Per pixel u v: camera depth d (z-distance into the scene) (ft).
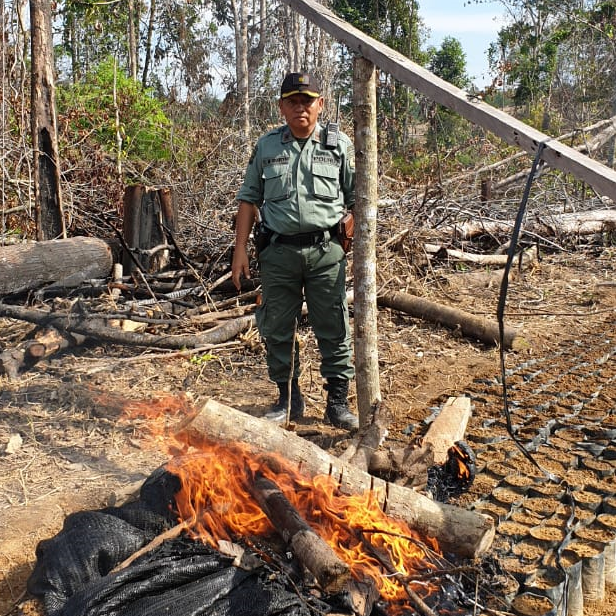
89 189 27.89
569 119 71.77
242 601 7.61
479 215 32.27
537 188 39.37
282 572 8.09
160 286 21.03
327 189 13.10
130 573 7.59
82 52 66.64
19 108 25.52
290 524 8.22
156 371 17.06
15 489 11.42
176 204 22.95
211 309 20.77
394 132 70.13
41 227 22.50
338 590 7.59
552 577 9.39
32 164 23.75
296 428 14.07
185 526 8.71
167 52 73.36
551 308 24.41
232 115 55.36
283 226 13.09
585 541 10.39
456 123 66.59
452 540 9.02
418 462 10.68
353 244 12.62
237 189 29.53
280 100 12.97
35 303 19.53
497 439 13.57
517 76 80.53
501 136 9.29
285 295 13.74
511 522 10.62
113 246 21.49
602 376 17.88
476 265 28.48
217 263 22.74
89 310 18.43
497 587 9.00
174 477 9.58
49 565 8.18
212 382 16.76
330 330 13.91
